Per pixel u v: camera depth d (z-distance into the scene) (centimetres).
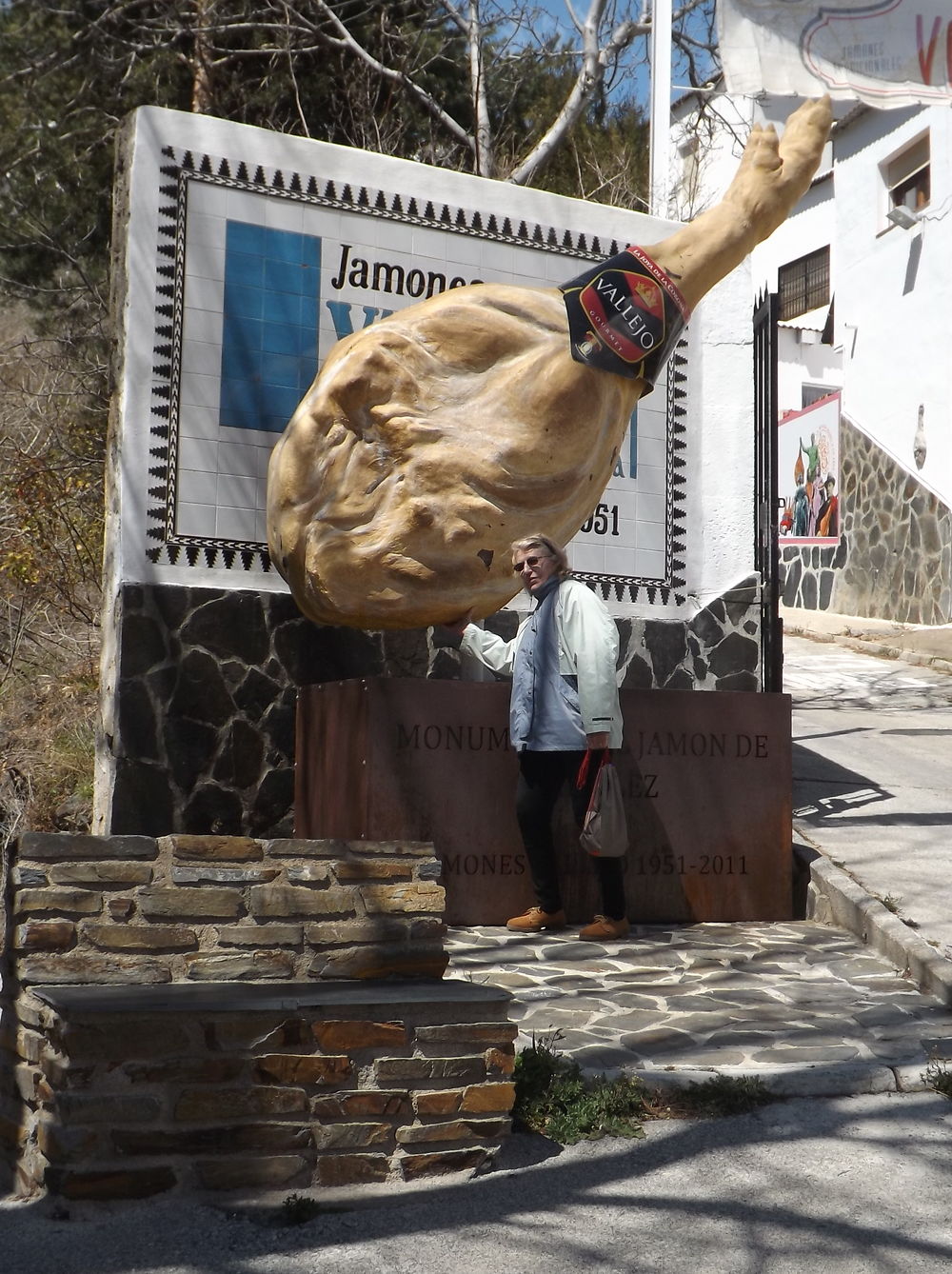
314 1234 315
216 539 719
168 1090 326
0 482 1198
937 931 597
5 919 363
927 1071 429
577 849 666
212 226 726
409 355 674
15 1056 350
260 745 723
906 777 938
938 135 1742
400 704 640
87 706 994
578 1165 360
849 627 1770
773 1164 362
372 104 1505
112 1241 306
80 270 1462
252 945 368
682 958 589
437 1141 350
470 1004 356
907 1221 327
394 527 667
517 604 795
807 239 2148
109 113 1484
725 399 869
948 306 1723
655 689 685
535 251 819
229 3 1495
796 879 710
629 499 837
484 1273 296
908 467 1805
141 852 360
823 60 945
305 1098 337
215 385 723
